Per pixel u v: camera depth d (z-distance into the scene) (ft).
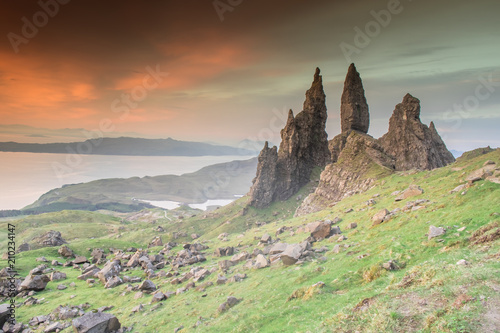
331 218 261.44
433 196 179.42
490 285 64.18
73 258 344.08
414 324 61.05
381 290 87.61
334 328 71.20
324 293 104.73
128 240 613.93
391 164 474.08
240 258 214.28
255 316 105.19
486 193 135.95
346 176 483.10
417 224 141.18
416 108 653.71
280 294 119.03
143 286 197.88
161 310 153.89
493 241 89.51
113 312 169.37
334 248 155.22
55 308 183.32
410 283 82.02
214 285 173.06
